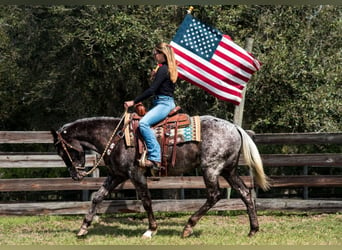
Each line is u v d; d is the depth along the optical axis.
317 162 11.56
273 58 12.91
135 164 8.59
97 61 13.32
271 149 14.66
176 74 8.48
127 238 8.86
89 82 13.78
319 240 8.71
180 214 12.09
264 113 13.91
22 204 10.84
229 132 8.67
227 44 10.50
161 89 8.48
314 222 10.66
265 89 13.52
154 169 8.46
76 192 14.67
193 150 8.59
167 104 8.47
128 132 8.61
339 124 13.77
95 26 12.42
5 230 9.95
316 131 13.59
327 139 11.41
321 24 14.30
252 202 8.99
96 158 11.17
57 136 8.80
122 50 12.59
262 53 13.48
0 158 10.80
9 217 11.19
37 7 14.66
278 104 13.53
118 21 12.30
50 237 9.02
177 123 8.57
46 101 15.80
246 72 10.52
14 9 15.05
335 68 13.56
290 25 13.98
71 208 11.02
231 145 8.65
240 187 8.98
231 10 13.23
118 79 13.70
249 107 14.11
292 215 11.68
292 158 11.57
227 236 9.01
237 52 10.49
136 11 13.05
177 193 14.12
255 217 8.96
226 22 13.23
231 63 10.48
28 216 11.39
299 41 13.61
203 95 13.57
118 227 10.20
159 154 8.41
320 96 13.08
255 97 13.48
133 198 14.07
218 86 10.52
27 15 14.70
